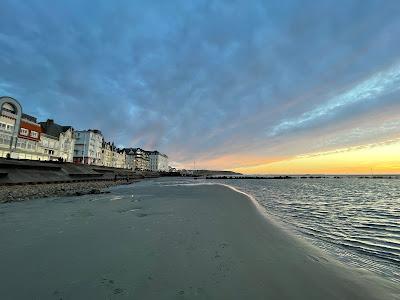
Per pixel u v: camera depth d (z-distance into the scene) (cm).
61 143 7156
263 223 1130
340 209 1911
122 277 498
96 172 6272
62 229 888
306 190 4644
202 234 849
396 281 553
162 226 961
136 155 15675
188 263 583
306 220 1380
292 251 727
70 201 1850
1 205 1605
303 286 494
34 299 409
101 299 412
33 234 812
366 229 1151
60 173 4459
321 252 746
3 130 4800
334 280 535
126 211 1349
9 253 624
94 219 1095
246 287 475
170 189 3400
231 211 1412
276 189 4859
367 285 522
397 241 930
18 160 3812
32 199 1998
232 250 691
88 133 9306
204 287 467
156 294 434
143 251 656
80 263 566
